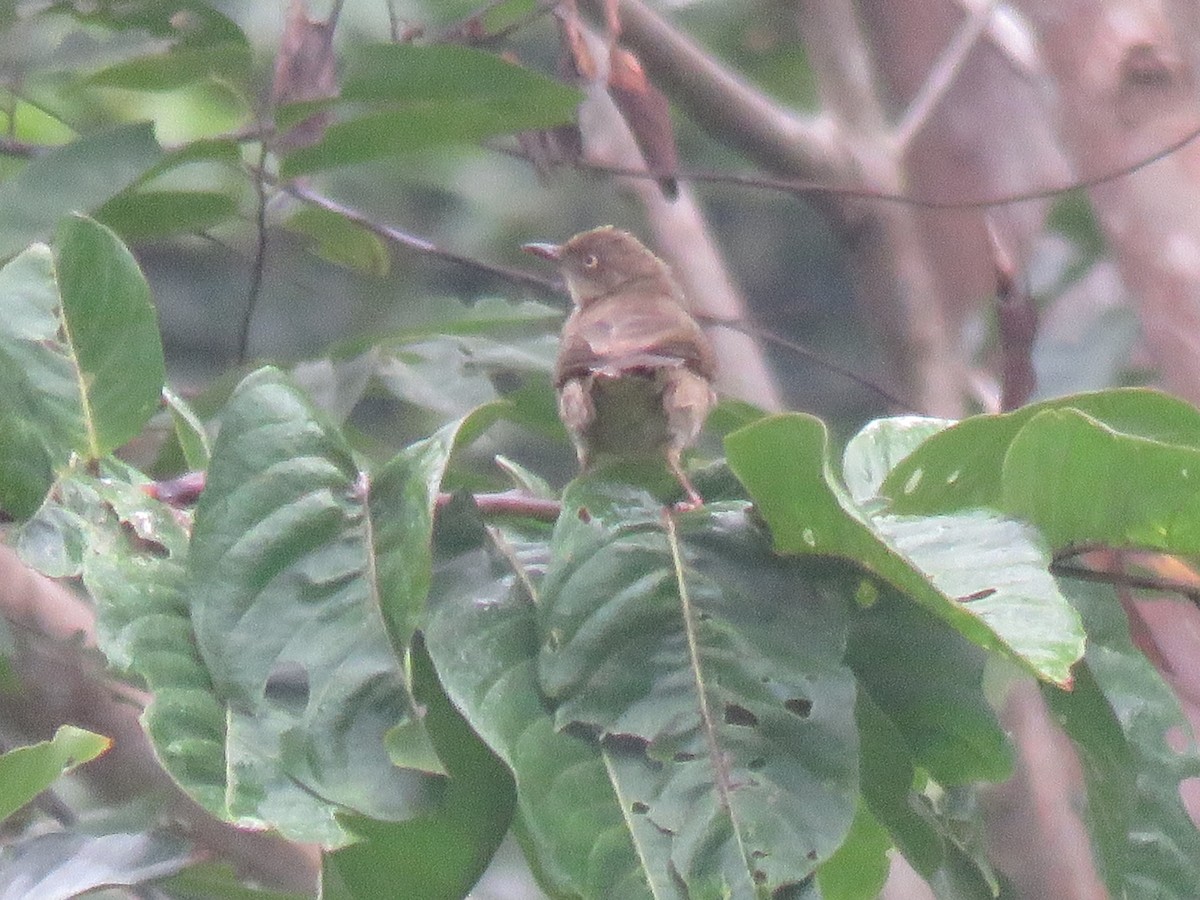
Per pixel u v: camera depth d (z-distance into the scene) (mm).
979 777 5996
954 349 14047
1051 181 14812
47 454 6441
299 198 11797
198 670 5602
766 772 5250
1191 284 11195
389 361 10508
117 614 5645
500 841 5672
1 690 7973
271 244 12695
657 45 13586
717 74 13633
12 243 8891
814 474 5324
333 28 9883
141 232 9898
